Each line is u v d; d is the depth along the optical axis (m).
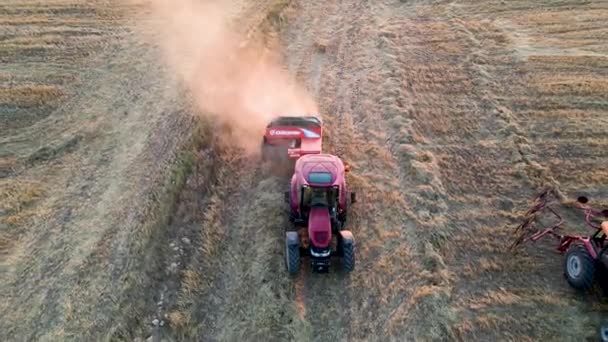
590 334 10.68
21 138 15.86
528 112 17.98
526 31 23.94
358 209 13.81
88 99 17.88
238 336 10.64
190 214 13.34
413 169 15.08
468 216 13.70
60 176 14.25
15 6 25.14
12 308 10.47
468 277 11.98
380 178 14.91
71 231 12.37
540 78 19.97
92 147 15.42
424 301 11.24
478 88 19.53
